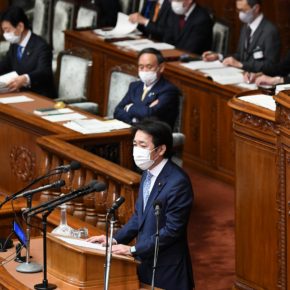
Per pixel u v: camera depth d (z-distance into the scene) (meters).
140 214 23.08
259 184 25.72
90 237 23.97
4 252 23.67
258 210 25.86
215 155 38.38
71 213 27.64
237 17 49.50
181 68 39.56
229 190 37.25
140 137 22.56
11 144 33.66
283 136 24.05
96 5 49.94
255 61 39.28
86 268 21.39
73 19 48.69
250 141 25.75
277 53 39.28
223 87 37.16
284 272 25.02
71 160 27.97
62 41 48.91
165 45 43.94
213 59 40.44
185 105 39.44
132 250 22.42
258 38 39.50
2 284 21.81
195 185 37.78
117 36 45.69
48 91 38.59
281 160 24.36
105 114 36.84
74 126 31.58
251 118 25.52
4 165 34.19
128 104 33.56
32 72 37.81
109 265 20.84
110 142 30.72
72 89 38.81
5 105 34.22
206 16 44.09
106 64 44.56
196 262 30.72
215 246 32.00
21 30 38.62
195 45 43.94
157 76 32.97
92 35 46.03
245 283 26.66
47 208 21.47
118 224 26.19
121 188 26.27
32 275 22.19
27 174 33.12
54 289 21.42
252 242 26.22
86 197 27.39
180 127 34.06
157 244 21.55
